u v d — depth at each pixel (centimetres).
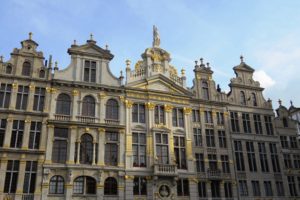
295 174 4959
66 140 3816
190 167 4291
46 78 3972
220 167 4491
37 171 3556
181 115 4575
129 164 3981
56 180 3628
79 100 4034
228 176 4466
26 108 3775
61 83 4000
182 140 4438
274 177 4775
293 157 5088
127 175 3925
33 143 3666
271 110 5203
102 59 4366
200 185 4306
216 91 4947
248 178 4594
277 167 4875
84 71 4219
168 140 4297
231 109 4919
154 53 4747
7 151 3509
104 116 4094
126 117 4197
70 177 3634
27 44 4059
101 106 4116
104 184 3812
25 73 3941
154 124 4316
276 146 5003
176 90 4641
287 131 5212
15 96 3778
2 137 3584
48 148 3688
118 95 4272
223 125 4762
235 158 4641
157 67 4675
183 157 4347
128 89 4322
